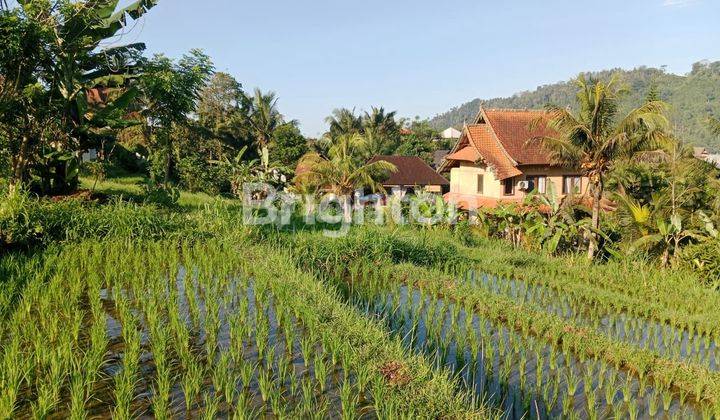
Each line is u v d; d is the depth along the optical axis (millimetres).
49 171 16484
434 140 73938
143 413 5707
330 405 6082
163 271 11289
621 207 18547
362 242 15000
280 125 49344
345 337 7531
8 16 13547
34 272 9828
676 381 7562
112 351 7121
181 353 6891
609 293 12422
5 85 14688
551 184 19453
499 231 21953
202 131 38188
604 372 7844
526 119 27188
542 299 12258
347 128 56469
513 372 7668
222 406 5906
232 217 16719
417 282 12586
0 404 5250
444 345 8266
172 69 19734
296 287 10023
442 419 5730
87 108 16297
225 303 9008
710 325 10023
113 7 16938
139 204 18250
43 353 6289
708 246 15531
